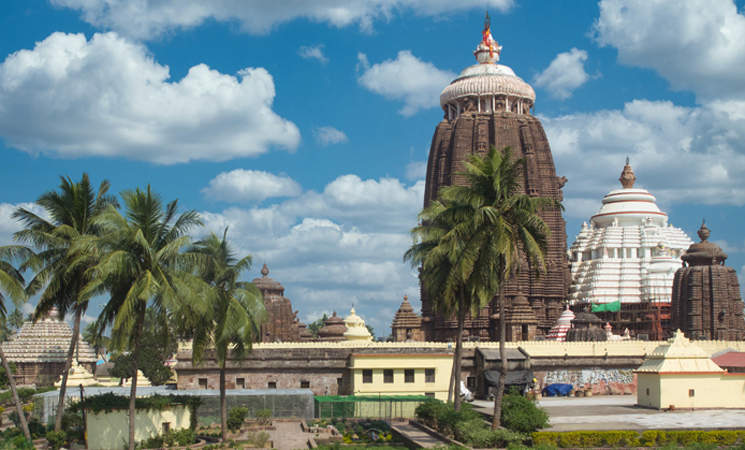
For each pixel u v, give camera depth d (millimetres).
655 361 65062
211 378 74938
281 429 62125
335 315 112875
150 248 44406
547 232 48625
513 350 79438
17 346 130375
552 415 58281
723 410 61906
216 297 49094
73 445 52594
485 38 136000
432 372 76250
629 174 151375
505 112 126188
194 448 51031
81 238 45969
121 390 70812
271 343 77125
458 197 51562
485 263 48625
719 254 112938
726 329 109750
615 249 144000
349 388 76688
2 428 66812
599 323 109312
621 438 46688
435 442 51062
